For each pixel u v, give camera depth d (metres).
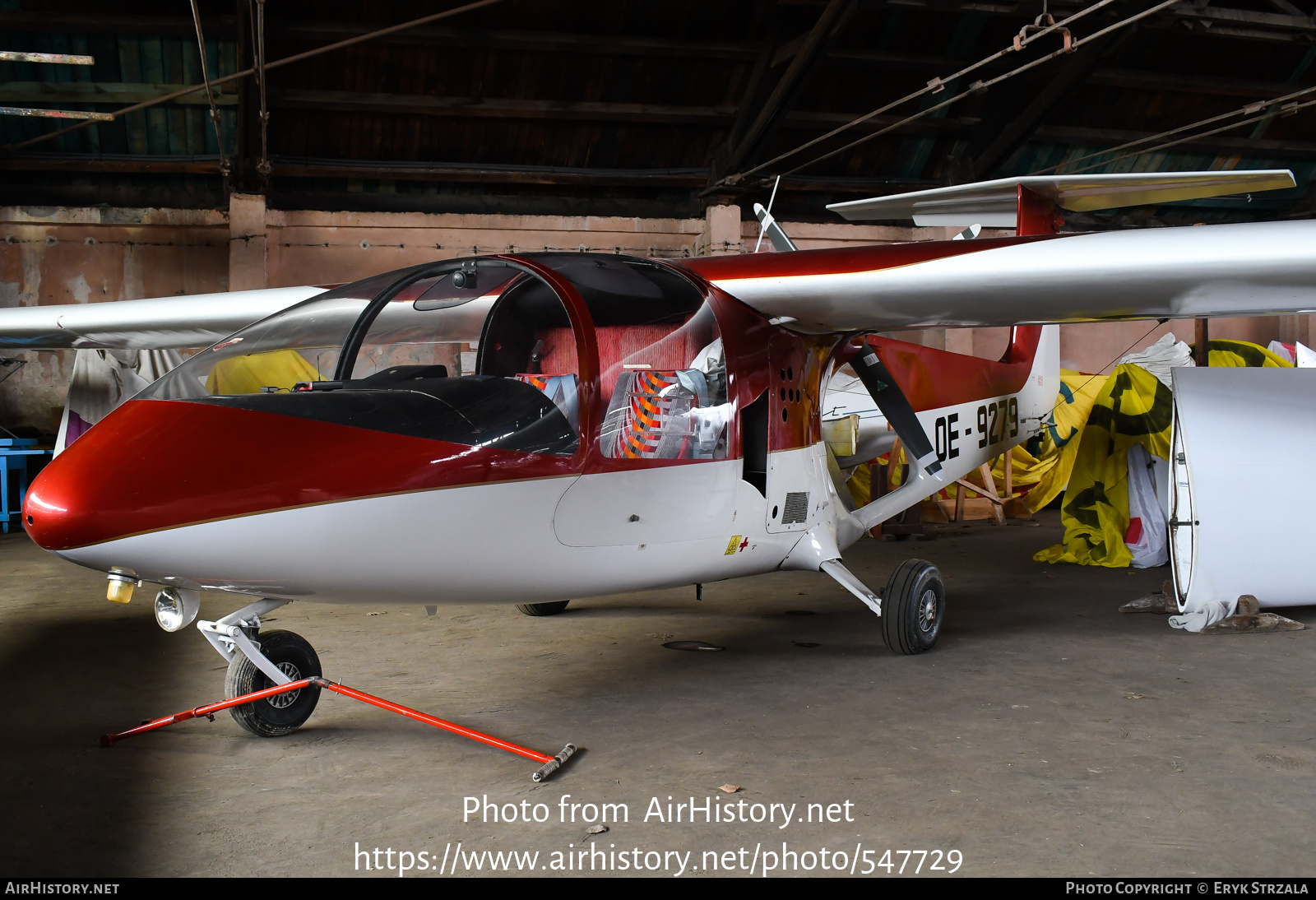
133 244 11.52
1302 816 2.21
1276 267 3.36
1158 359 10.34
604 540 3.05
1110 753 2.67
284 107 10.98
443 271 3.29
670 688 3.44
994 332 13.77
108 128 11.05
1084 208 5.29
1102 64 11.19
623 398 3.11
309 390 2.84
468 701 3.29
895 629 3.89
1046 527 8.61
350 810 2.32
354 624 4.70
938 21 11.28
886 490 7.66
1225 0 11.52
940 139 12.97
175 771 2.62
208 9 10.07
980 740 2.80
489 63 11.06
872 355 4.44
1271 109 12.83
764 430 3.75
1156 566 6.20
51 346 6.11
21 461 9.15
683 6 10.78
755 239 13.20
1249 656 3.84
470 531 2.69
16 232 11.20
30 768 2.63
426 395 2.77
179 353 9.09
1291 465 4.38
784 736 2.86
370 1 10.16
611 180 12.45
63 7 9.84
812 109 12.21
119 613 5.07
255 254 11.40
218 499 2.31
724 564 3.66
